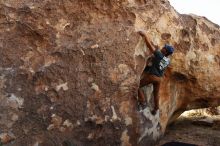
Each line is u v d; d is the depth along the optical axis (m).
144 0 6.54
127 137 6.14
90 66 5.77
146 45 6.31
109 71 5.89
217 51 7.84
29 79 5.36
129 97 6.12
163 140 7.48
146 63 6.32
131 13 6.28
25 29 5.45
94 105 5.75
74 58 5.67
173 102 7.73
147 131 6.61
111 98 5.91
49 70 5.49
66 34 5.71
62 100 5.52
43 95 5.41
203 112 10.55
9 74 5.25
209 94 8.11
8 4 5.39
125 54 6.04
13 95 5.22
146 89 6.59
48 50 5.55
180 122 9.38
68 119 5.55
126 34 6.10
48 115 5.41
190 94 8.02
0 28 5.33
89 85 5.74
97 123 5.78
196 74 7.60
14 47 5.38
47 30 5.57
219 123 9.30
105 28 6.00
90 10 5.98
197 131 8.51
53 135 5.45
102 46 5.87
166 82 7.27
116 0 6.17
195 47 7.43
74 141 5.61
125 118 6.07
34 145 5.29
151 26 6.48
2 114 5.11
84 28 5.86
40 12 5.55
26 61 5.39
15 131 5.18
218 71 7.87
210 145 7.45
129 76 6.05
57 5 5.70
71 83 5.61
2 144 5.08
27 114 5.29
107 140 5.92
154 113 6.72
